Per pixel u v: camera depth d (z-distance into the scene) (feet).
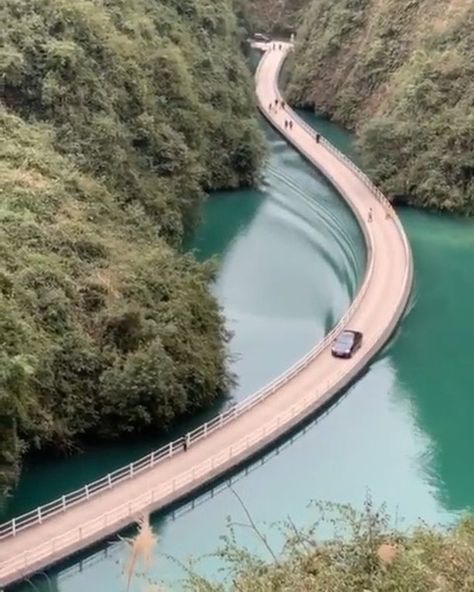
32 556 104.22
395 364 160.35
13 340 112.57
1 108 162.20
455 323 175.63
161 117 201.36
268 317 176.35
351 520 76.18
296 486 126.21
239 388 149.48
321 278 194.59
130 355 129.08
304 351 164.14
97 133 172.04
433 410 146.30
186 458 124.88
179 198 192.85
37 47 172.65
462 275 196.34
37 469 123.54
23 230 136.15
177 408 132.57
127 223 161.79
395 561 60.29
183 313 140.46
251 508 120.78
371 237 206.28
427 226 221.25
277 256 204.13
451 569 57.88
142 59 203.62
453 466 132.16
